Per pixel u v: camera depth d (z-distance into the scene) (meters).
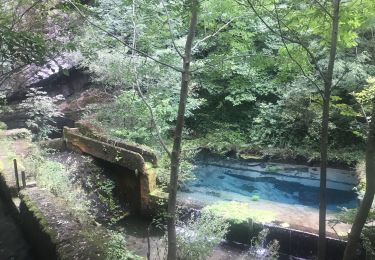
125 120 8.20
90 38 5.28
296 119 9.73
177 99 8.56
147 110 7.35
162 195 6.53
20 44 2.81
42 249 4.32
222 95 11.25
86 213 5.18
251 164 9.87
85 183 7.17
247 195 8.06
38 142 8.27
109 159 7.29
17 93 9.40
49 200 5.04
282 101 9.79
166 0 4.32
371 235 4.23
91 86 10.99
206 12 3.95
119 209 6.97
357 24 3.54
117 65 6.62
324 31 3.62
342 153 9.12
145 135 7.79
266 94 10.48
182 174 7.75
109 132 8.02
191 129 11.41
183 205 6.38
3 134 8.03
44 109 8.80
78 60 8.19
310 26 3.65
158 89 7.02
